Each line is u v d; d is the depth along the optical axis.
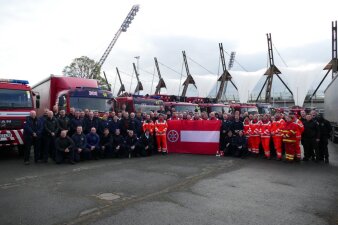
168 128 14.43
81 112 12.37
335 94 19.41
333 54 43.25
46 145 11.27
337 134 19.42
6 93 11.82
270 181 8.68
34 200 6.53
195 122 14.06
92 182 8.16
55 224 5.25
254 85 54.00
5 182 8.09
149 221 5.41
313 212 6.11
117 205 6.27
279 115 12.52
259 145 13.37
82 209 5.99
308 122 12.34
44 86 17.30
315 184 8.44
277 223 5.46
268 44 49.56
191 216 5.69
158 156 13.19
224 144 13.49
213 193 7.28
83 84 16.30
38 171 9.59
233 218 5.64
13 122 11.73
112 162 11.47
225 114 13.93
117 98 17.45
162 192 7.30
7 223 5.29
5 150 14.66
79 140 11.38
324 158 12.82
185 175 9.24
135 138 12.87
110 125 12.68
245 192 7.43
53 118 11.42
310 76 50.94
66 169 9.96
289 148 12.01
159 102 18.17
